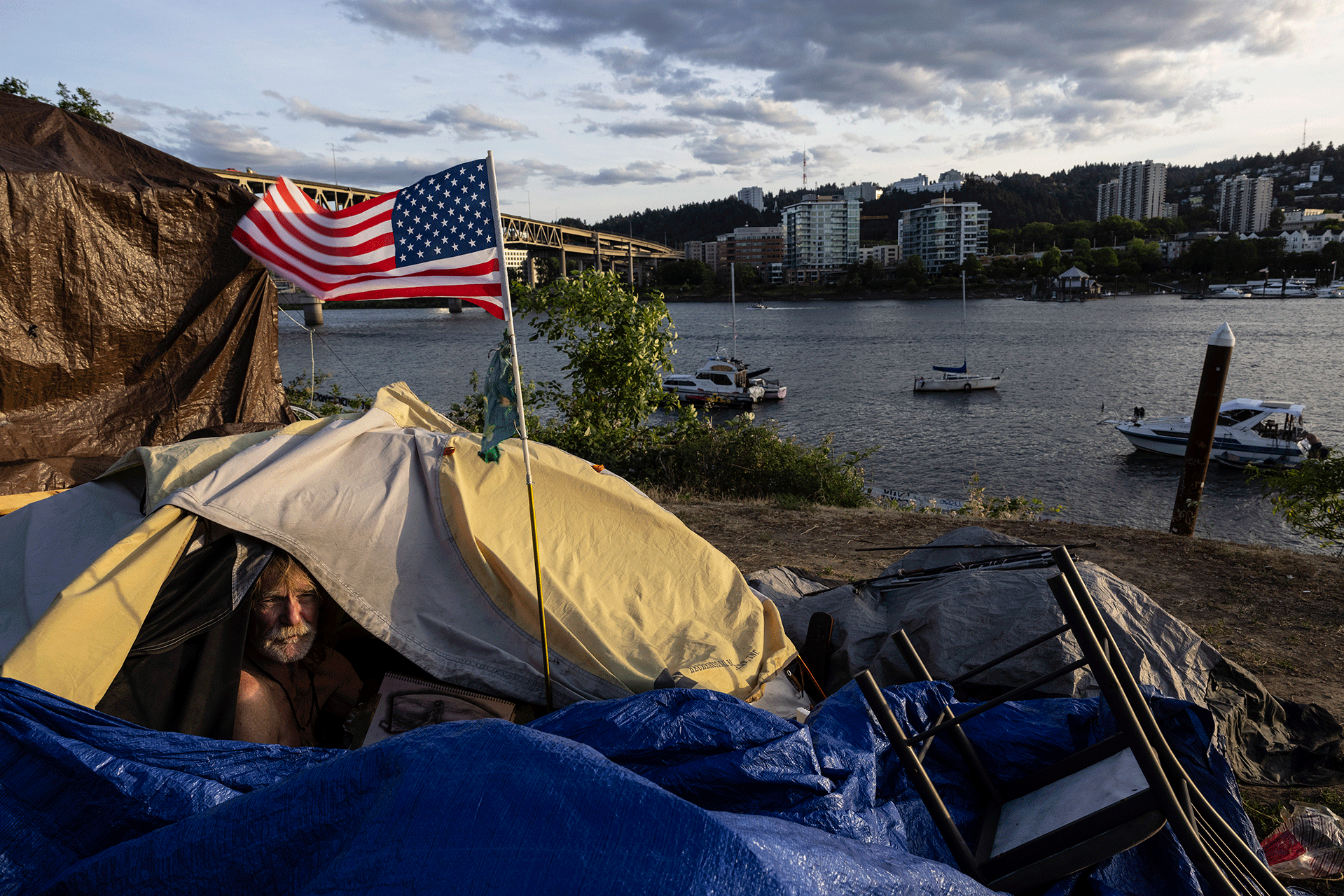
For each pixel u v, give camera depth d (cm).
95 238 594
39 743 218
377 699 336
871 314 12475
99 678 269
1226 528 2172
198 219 635
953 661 384
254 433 377
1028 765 275
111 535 330
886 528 871
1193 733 288
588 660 349
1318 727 384
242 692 309
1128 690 230
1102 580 410
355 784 173
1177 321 9500
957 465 2911
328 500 340
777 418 3903
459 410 1334
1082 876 230
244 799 183
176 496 312
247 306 666
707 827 151
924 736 229
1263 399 4162
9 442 571
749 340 8206
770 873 147
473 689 337
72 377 599
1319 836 306
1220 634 573
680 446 1273
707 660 367
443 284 342
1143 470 2811
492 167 329
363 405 1181
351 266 350
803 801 233
